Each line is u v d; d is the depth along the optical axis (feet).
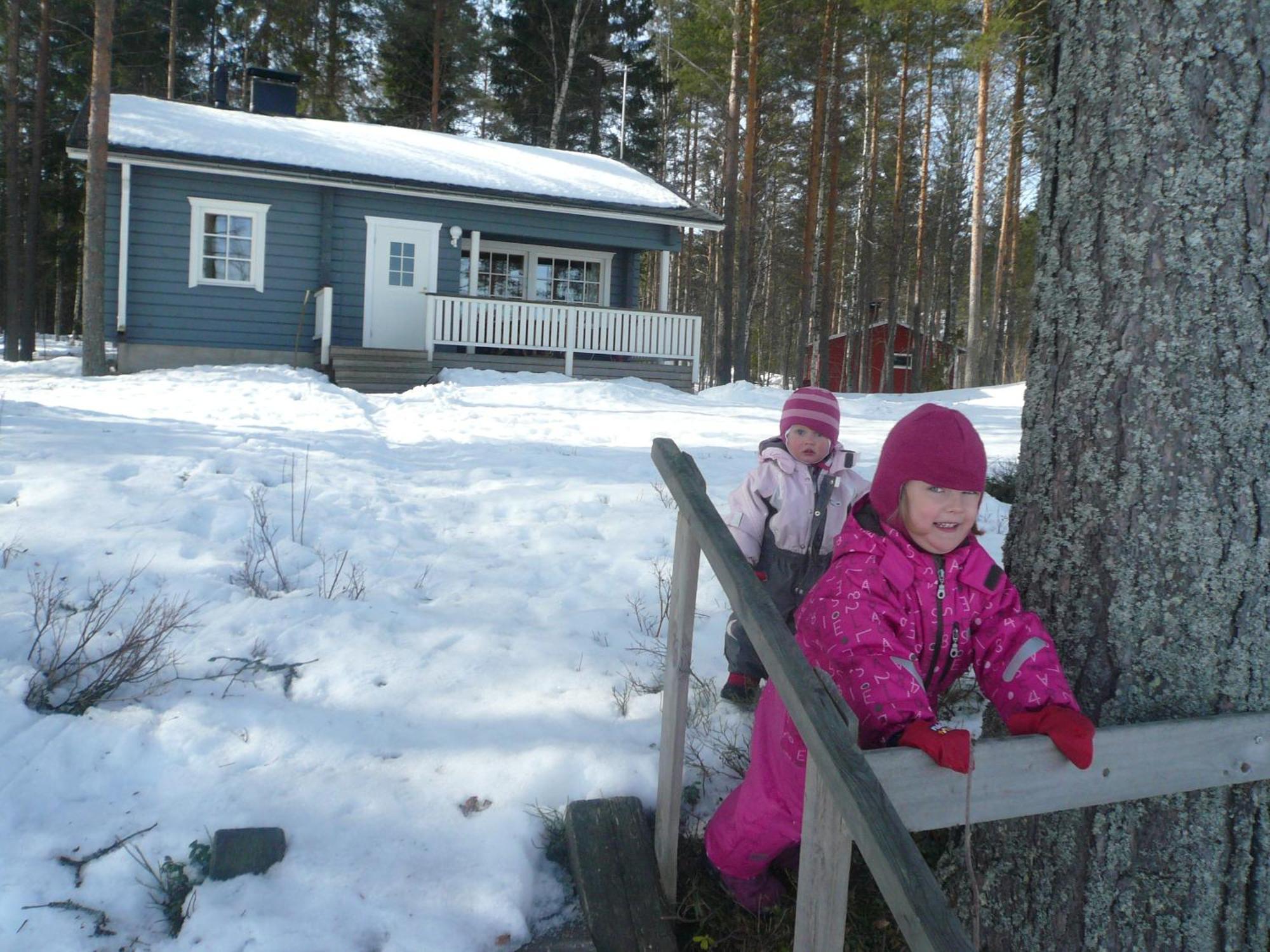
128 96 60.54
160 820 8.69
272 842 8.29
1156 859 6.79
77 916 7.68
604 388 46.34
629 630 13.48
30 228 79.05
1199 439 6.67
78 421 26.84
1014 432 41.60
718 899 8.71
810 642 6.79
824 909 5.74
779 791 7.18
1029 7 66.95
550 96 114.83
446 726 10.45
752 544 10.33
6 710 9.77
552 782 9.45
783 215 137.18
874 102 113.70
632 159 123.44
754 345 135.44
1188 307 6.68
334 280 55.26
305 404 36.22
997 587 6.79
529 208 57.21
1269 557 6.64
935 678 6.96
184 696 10.59
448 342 51.80
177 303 52.75
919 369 113.91
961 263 167.32
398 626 12.91
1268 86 6.53
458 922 7.94
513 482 22.56
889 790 5.64
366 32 117.91
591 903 8.23
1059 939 7.13
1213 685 6.70
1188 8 6.60
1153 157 6.75
